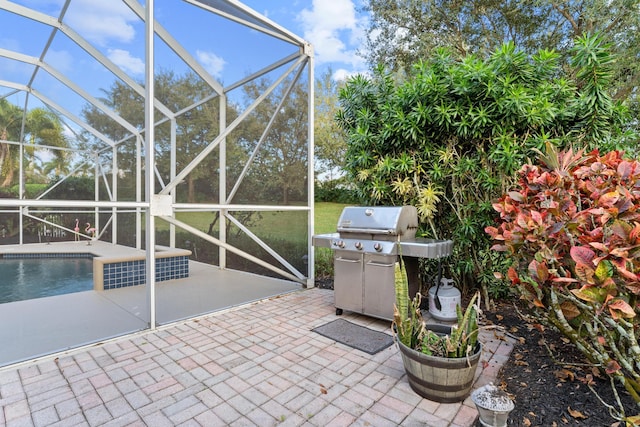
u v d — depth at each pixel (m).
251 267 5.89
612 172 2.35
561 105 3.73
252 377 2.52
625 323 1.82
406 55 11.25
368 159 4.59
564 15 8.98
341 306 3.88
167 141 4.75
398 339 2.41
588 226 2.30
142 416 2.05
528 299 2.44
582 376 2.47
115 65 4.91
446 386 2.14
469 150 4.12
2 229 7.97
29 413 2.07
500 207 2.90
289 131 5.24
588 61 3.40
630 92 7.78
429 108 3.89
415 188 4.23
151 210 3.48
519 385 2.39
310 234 5.21
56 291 5.43
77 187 7.74
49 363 2.73
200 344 3.11
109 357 2.84
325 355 2.89
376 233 3.57
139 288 5.10
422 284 4.68
